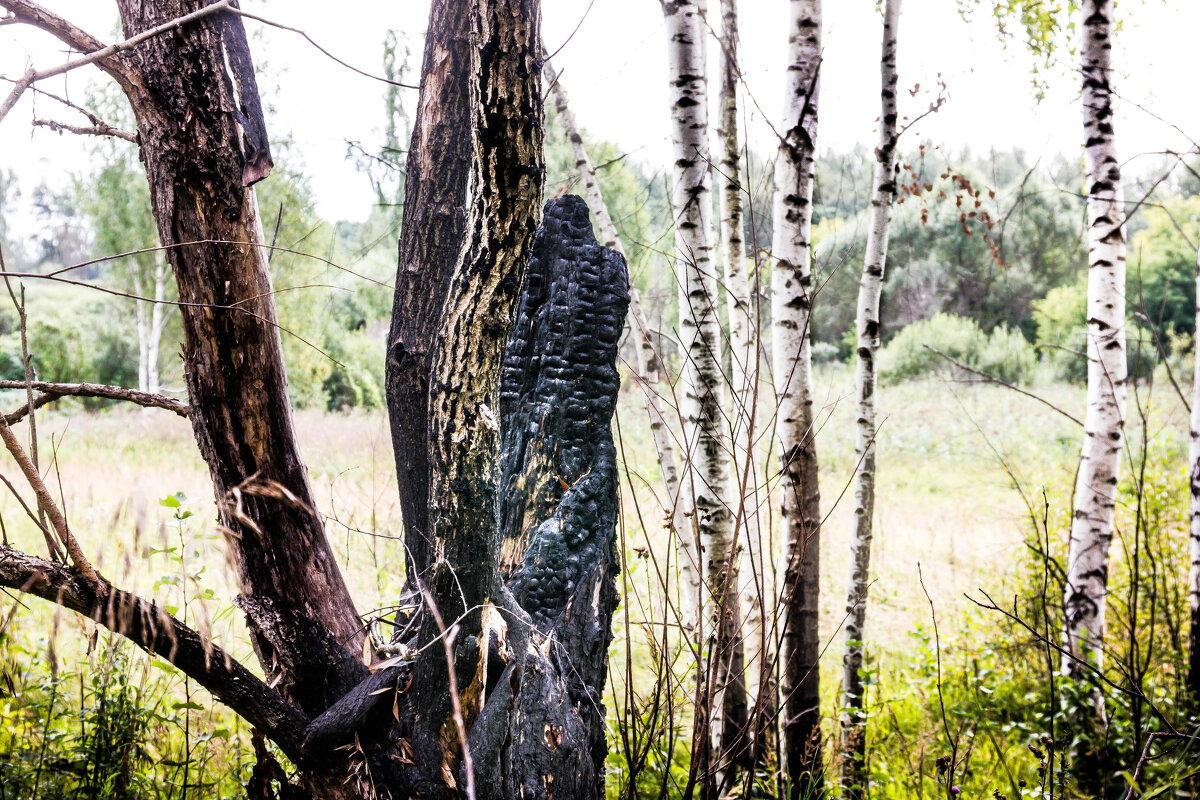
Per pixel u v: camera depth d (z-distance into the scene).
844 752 3.89
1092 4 4.54
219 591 3.91
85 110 2.02
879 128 4.10
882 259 4.14
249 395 2.16
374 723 2.06
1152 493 5.75
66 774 3.00
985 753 4.23
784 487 3.83
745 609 3.92
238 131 2.06
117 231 18.03
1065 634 4.54
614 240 4.29
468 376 1.89
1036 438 16.17
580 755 2.12
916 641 6.30
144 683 3.23
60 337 21.52
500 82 1.89
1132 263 20.00
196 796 3.13
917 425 17.88
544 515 2.55
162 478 9.44
